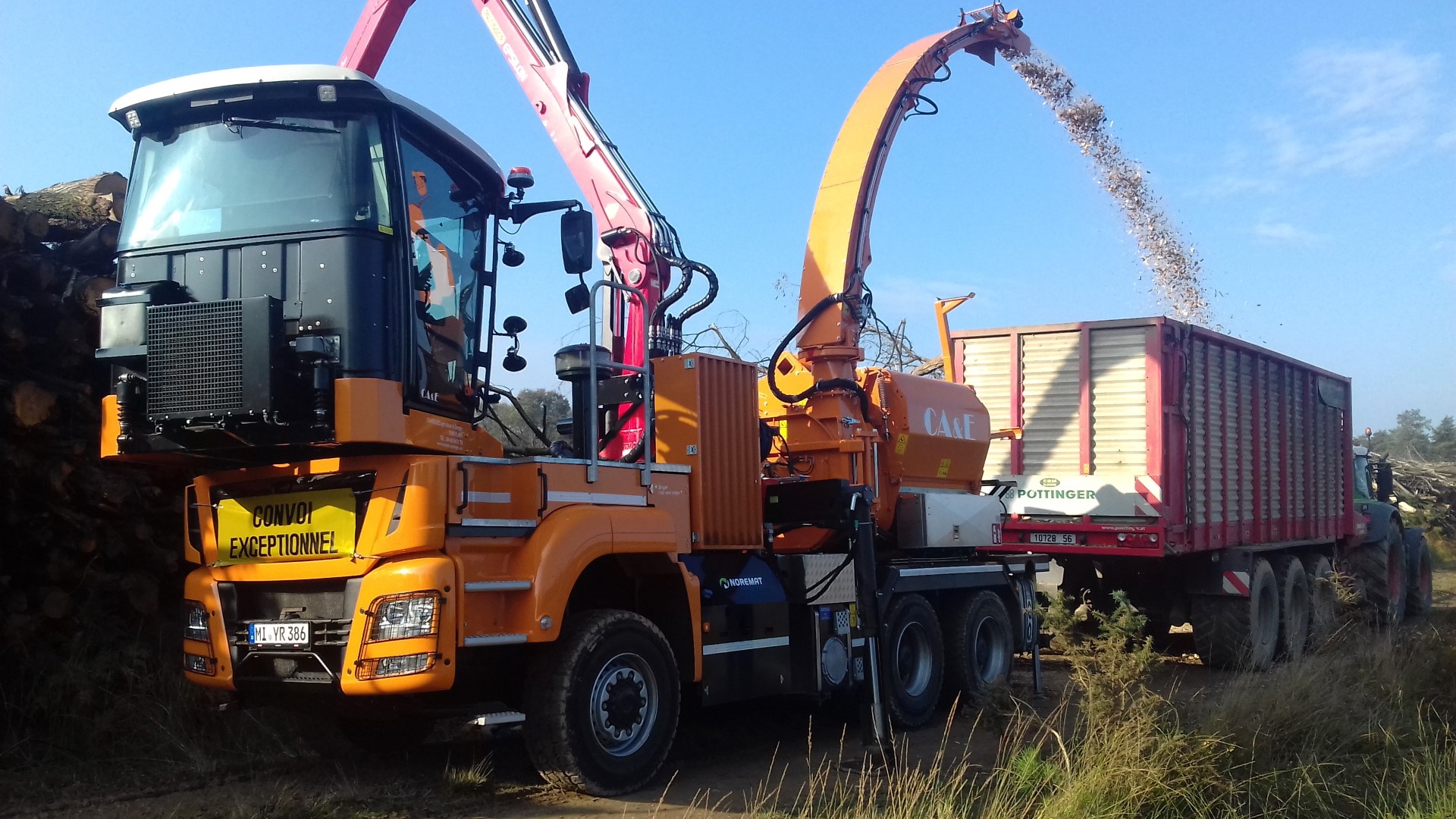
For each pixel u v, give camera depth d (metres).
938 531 8.95
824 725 8.33
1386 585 15.58
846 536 7.96
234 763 6.50
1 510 6.82
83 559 7.06
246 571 5.84
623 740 6.04
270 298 5.18
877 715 6.96
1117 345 10.84
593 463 6.12
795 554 7.79
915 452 9.19
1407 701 7.55
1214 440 11.56
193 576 6.06
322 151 5.55
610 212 8.12
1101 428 10.85
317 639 5.57
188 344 5.23
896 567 8.37
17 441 6.77
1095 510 10.75
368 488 5.54
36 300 7.05
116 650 6.98
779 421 8.88
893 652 8.23
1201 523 11.12
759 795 5.95
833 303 8.65
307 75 5.54
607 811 5.65
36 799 5.70
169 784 6.07
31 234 7.22
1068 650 7.07
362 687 5.28
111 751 6.38
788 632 7.45
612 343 7.91
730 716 8.59
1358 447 16.86
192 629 6.03
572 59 8.66
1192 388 11.09
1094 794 5.20
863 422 8.80
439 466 5.39
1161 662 11.56
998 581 9.52
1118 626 7.10
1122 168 13.03
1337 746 6.49
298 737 6.98
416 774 6.42
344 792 5.90
